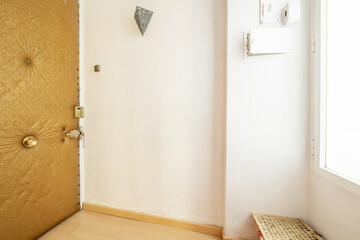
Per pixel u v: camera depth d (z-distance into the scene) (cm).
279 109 96
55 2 117
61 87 123
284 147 96
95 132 141
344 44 71
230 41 100
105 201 141
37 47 106
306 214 95
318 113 85
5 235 94
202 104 116
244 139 101
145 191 131
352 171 67
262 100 97
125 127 133
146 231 119
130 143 133
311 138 91
